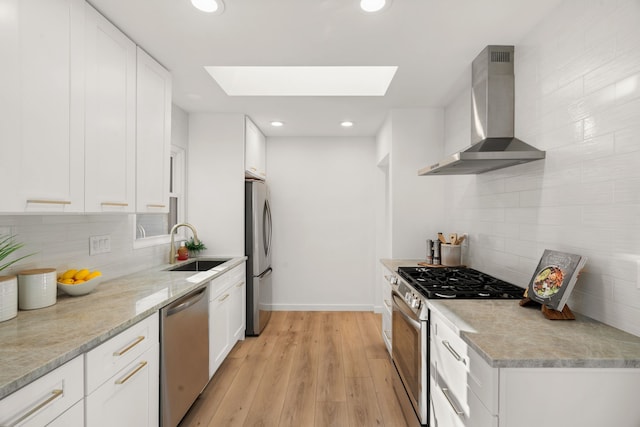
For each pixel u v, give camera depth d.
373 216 4.62
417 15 1.83
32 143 1.36
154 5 1.72
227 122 3.60
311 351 3.32
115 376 1.40
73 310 1.61
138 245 2.72
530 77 1.99
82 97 1.62
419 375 1.94
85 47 1.65
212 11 1.78
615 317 1.41
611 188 1.41
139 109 2.12
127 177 1.99
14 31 1.28
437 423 1.78
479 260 2.68
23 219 1.71
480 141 2.23
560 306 1.49
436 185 3.44
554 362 1.13
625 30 1.33
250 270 3.70
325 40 2.09
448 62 2.39
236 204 3.60
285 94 3.08
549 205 1.82
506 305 1.77
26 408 0.99
